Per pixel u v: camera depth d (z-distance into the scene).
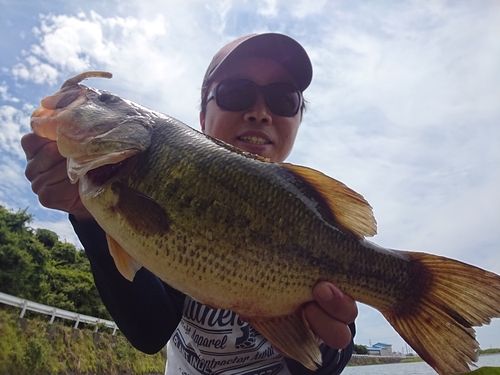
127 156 0.31
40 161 0.32
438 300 0.31
